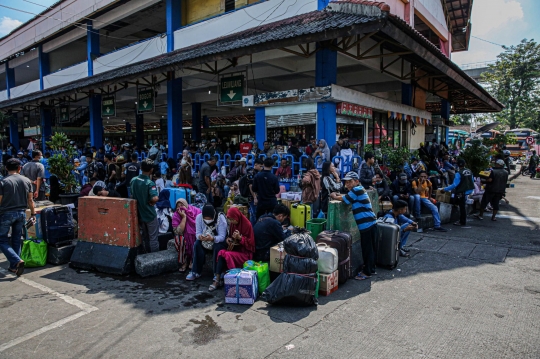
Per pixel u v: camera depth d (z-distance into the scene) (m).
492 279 5.30
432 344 3.56
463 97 18.11
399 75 13.16
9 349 3.50
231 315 4.21
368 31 6.61
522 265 5.91
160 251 5.94
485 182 9.74
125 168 9.52
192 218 5.79
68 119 19.38
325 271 4.83
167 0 14.34
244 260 5.18
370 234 5.39
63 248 6.18
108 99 16.91
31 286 5.14
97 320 4.09
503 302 4.52
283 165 8.94
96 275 5.61
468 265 5.93
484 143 18.08
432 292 4.85
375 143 12.05
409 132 14.50
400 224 6.46
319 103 9.34
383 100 11.55
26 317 4.17
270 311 4.32
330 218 5.62
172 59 11.28
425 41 7.97
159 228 6.61
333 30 6.93
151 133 33.19
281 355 3.37
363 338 3.68
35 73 27.16
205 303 4.55
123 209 5.63
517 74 39.91
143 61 14.85
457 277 5.40
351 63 11.13
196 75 13.70
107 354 3.41
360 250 5.91
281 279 4.42
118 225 5.69
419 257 6.37
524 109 40.59
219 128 28.45
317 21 8.27
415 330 3.84
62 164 8.49
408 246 7.02
